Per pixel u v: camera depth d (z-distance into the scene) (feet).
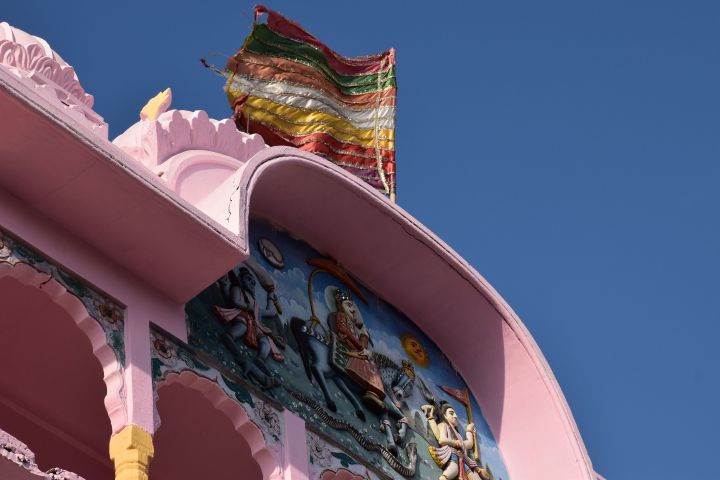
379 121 58.23
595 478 52.65
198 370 41.19
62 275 39.14
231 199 42.57
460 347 54.08
